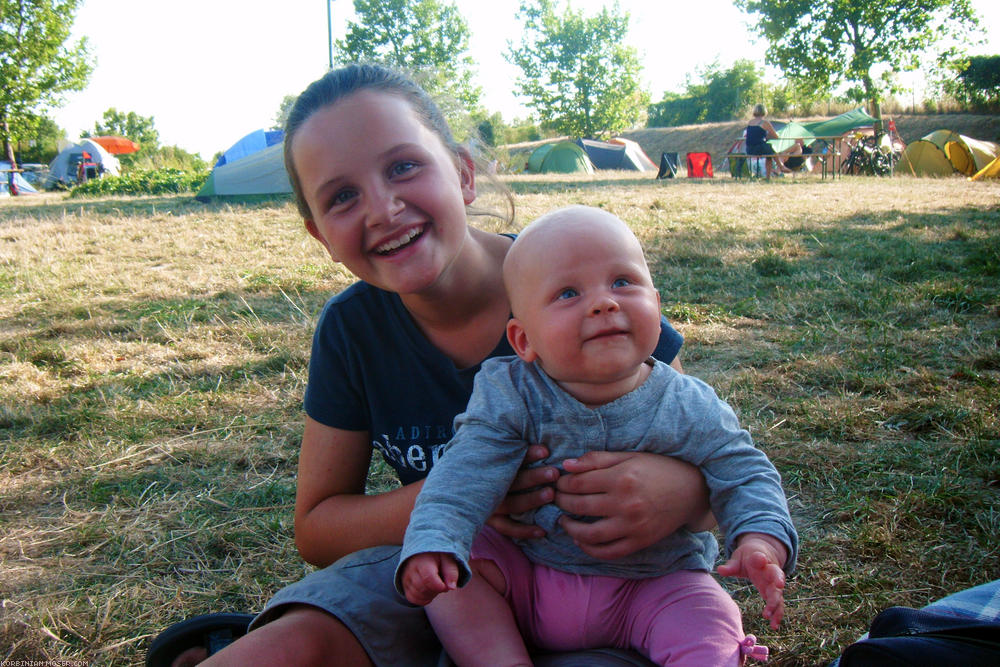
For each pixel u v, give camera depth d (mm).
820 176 19859
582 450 1416
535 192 14047
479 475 1388
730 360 4289
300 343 4879
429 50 51438
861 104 32812
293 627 1301
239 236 9461
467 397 1687
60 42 33938
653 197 12930
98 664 2104
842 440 3234
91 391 4219
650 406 1424
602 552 1354
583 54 56781
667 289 5984
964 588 2219
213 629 1738
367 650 1362
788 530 1292
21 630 2227
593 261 1368
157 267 7820
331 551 1720
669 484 1358
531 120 61938
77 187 19031
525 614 1436
